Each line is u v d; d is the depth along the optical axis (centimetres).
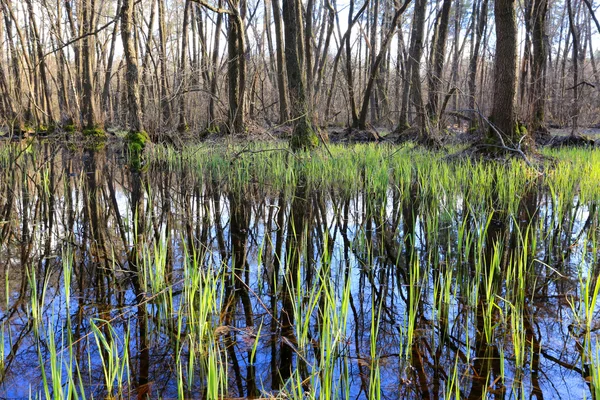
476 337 308
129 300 364
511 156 1012
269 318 336
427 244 516
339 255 487
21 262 457
